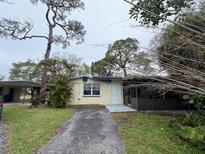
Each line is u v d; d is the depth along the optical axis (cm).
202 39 168
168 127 786
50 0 1691
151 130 741
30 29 1684
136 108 1356
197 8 182
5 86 2338
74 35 1819
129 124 854
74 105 1753
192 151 535
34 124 860
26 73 3612
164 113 1177
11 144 595
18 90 2595
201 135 523
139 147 555
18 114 1199
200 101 676
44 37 1758
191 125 709
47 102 1666
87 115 1141
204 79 163
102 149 544
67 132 733
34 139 636
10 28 1611
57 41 1794
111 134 697
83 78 1803
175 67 175
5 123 950
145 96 1341
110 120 964
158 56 177
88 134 703
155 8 334
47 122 898
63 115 1111
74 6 1727
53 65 1745
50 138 651
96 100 1795
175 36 184
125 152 518
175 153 520
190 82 175
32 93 2261
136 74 183
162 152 521
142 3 324
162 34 191
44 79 1730
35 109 1447
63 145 581
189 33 171
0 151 542
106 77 1750
